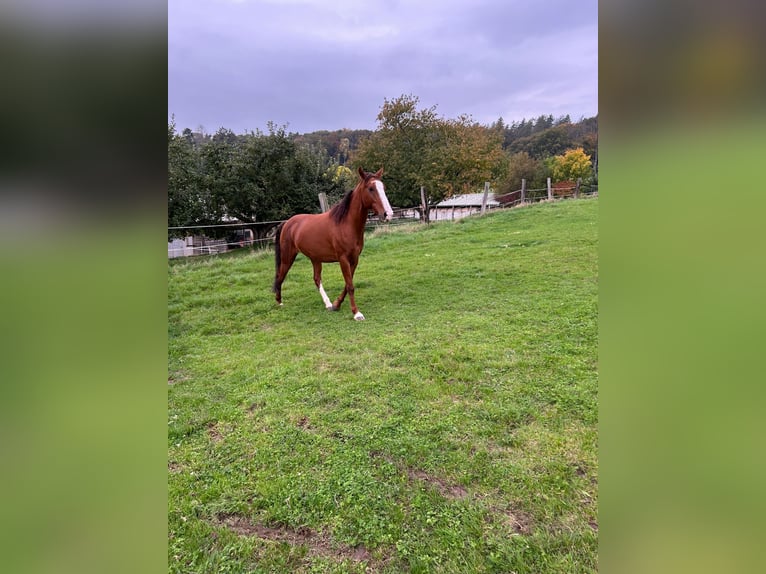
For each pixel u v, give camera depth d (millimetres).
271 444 2010
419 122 15312
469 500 1572
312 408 2336
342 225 3920
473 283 4797
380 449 1918
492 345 3029
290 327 3918
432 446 1912
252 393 2561
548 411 2148
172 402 2490
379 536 1438
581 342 2986
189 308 4688
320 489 1678
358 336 3504
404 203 14656
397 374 2688
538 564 1291
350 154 17141
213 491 1694
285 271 4582
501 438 1944
